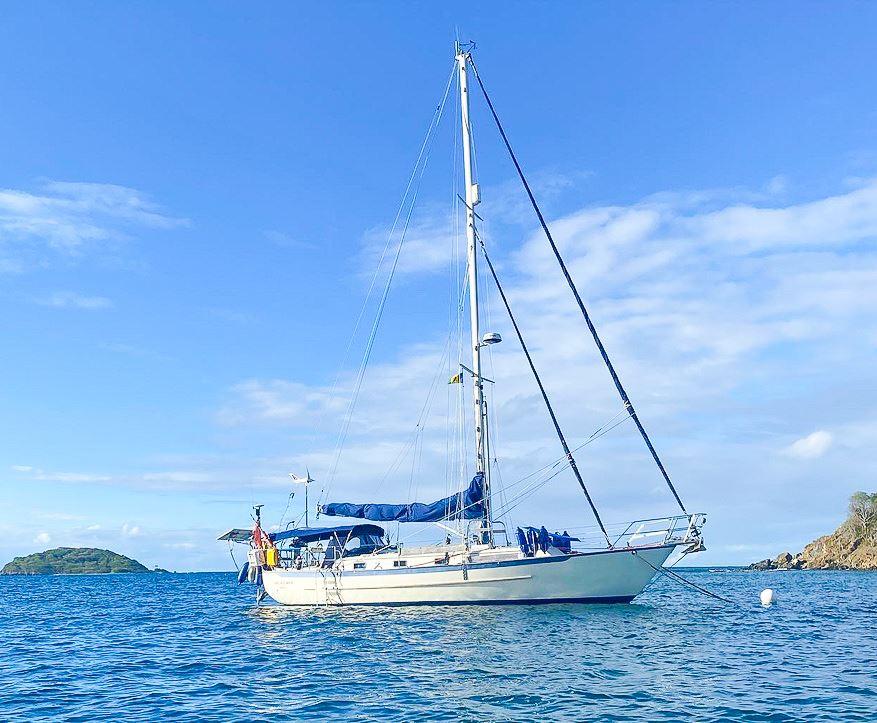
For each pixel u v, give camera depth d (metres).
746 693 14.10
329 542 30.20
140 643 24.53
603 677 15.69
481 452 28.50
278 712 13.57
